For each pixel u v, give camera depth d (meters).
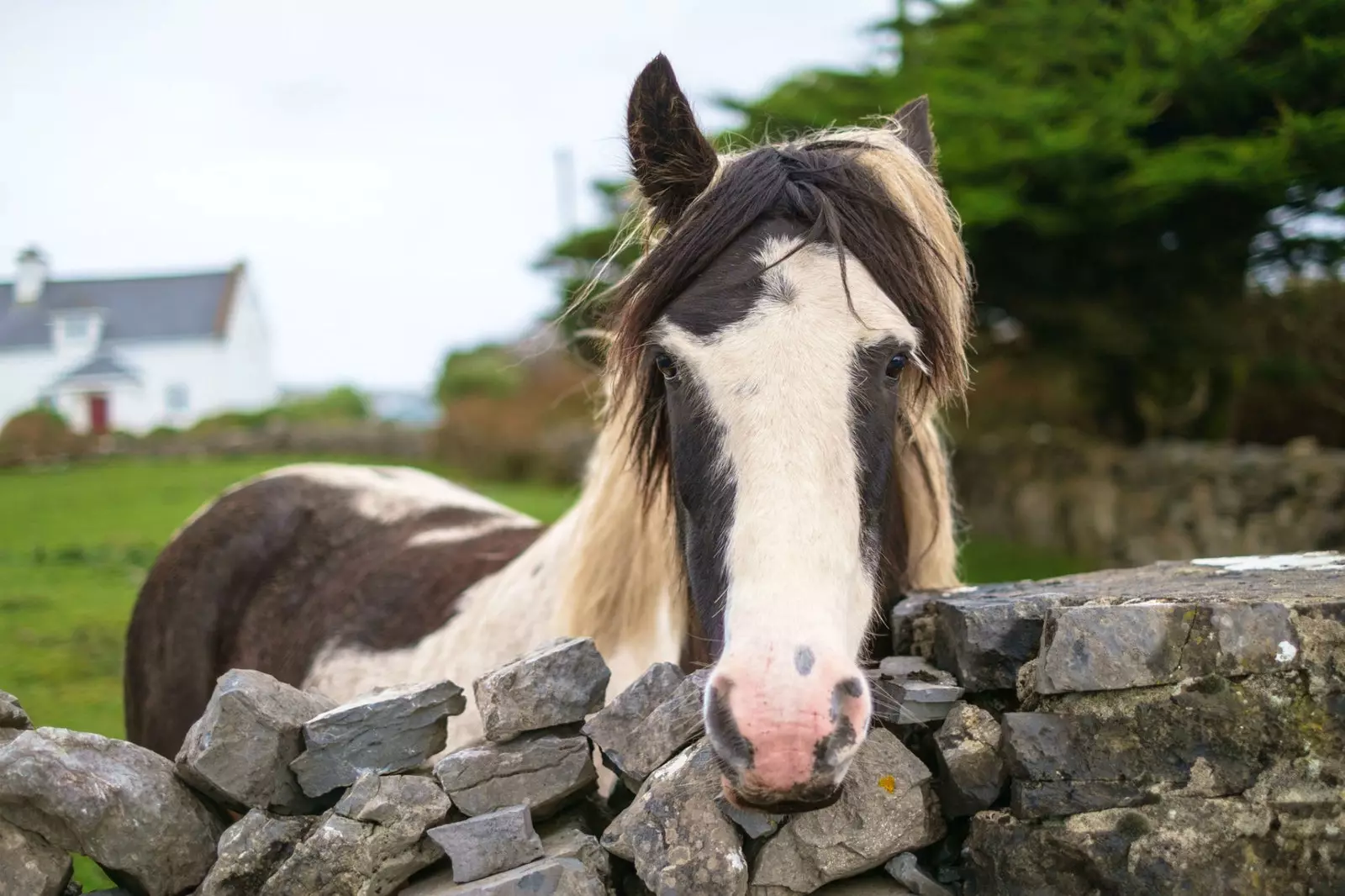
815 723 1.17
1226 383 8.42
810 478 1.33
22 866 1.35
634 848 1.32
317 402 32.19
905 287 1.56
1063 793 1.30
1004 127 6.55
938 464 1.96
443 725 1.49
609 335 1.79
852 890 1.37
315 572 2.91
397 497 3.19
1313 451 7.06
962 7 8.15
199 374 44.09
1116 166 6.35
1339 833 1.24
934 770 1.44
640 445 1.80
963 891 1.39
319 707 1.50
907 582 1.93
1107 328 7.21
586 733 1.44
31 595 6.79
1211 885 1.25
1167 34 5.88
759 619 1.24
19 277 45.81
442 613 2.54
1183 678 1.29
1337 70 5.05
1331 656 1.27
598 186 9.95
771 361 1.40
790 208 1.57
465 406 18.33
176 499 13.00
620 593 2.02
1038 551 8.55
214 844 1.42
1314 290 7.22
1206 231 6.53
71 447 22.31
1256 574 1.64
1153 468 7.70
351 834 1.33
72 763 1.35
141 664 2.85
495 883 1.29
